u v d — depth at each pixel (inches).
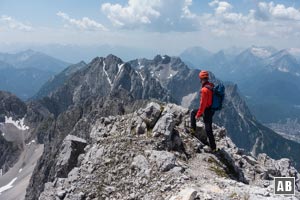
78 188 840.9
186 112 1104.2
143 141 939.3
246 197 702.5
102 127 1093.1
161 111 1045.2
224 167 949.2
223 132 1226.0
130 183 813.2
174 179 786.2
